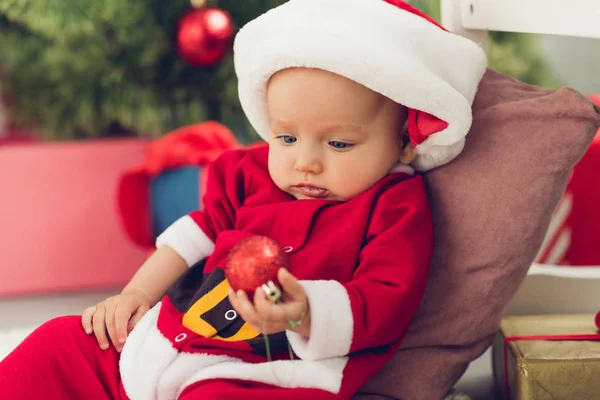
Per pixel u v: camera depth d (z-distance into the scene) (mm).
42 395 1012
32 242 2219
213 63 2221
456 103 1033
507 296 1105
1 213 2195
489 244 1087
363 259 1033
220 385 948
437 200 1135
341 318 949
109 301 1121
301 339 965
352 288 983
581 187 1658
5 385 1002
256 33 1121
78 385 1041
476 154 1112
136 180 2012
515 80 1184
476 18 1355
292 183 1102
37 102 2287
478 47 1110
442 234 1123
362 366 1005
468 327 1111
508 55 2420
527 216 1073
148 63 2260
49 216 2217
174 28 2188
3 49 2262
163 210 1981
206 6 2225
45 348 1037
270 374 967
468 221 1103
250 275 863
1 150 2182
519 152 1080
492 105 1136
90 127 2281
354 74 1012
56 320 1085
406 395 1101
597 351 1120
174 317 1073
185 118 2301
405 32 1046
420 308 1119
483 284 1095
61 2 2146
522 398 1103
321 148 1072
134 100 2242
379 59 1006
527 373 1093
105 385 1048
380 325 978
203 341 1016
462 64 1082
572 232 1661
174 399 1013
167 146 1990
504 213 1081
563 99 1060
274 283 872
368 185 1093
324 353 962
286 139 1091
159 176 1985
